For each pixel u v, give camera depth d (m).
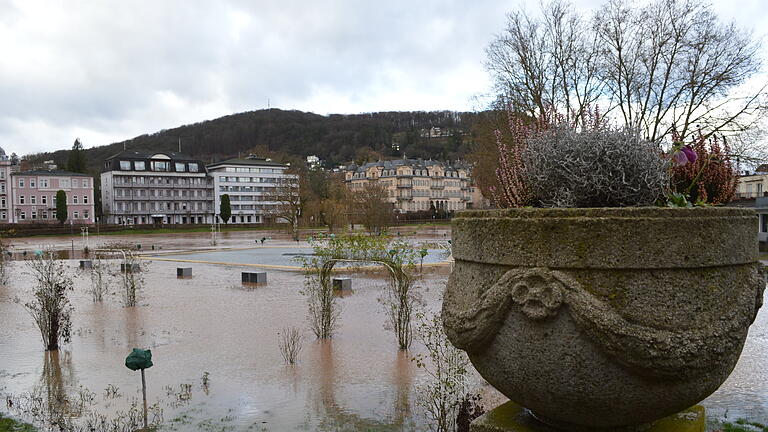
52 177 81.44
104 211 91.00
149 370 8.46
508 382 3.01
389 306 13.28
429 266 22.67
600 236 2.66
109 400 7.16
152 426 6.27
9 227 66.56
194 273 22.20
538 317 2.72
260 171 100.81
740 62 22.30
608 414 2.84
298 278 20.06
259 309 13.52
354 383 7.66
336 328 11.13
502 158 4.36
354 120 160.62
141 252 34.50
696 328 2.65
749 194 38.09
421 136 149.62
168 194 92.56
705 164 3.99
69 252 35.06
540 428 3.23
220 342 10.12
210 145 144.62
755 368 8.05
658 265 2.63
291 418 6.45
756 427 5.77
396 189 107.56
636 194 3.14
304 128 152.50
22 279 20.56
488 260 2.98
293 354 9.02
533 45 25.55
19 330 11.44
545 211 2.80
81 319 12.47
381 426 6.13
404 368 8.30
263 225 78.06
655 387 2.71
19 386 7.80
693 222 2.67
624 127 3.38
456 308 3.16
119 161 88.88
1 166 79.19
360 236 10.41
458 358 6.64
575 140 3.26
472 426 3.44
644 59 23.50
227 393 7.36
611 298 2.65
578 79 25.30
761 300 2.96
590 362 2.69
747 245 2.88
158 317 12.63
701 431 3.29
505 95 24.88
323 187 75.69
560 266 2.73
